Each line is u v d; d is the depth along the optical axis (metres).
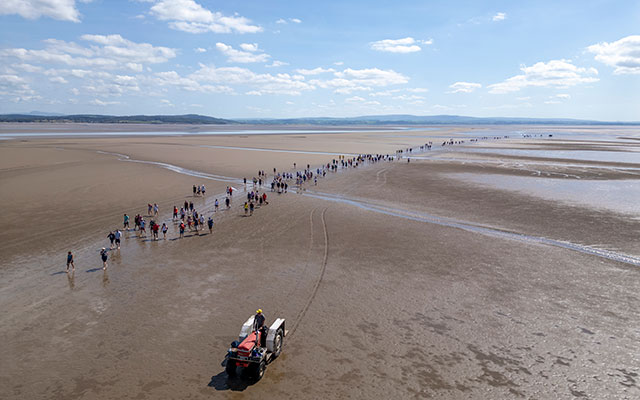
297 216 40.94
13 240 31.81
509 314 20.31
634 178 66.50
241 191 55.09
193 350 16.73
